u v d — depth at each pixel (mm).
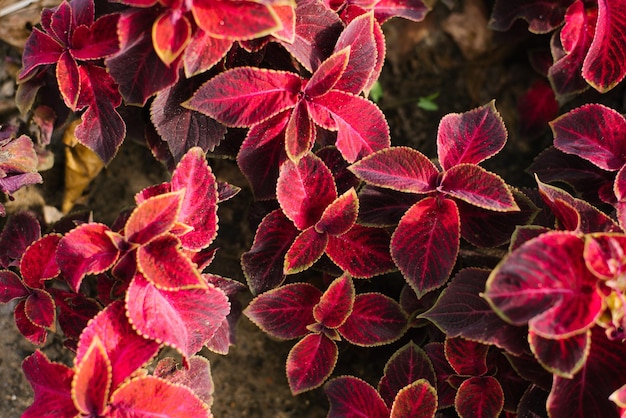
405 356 638
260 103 623
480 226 633
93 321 592
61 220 666
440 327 601
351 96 634
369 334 645
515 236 595
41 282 628
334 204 625
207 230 616
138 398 583
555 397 583
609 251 566
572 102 730
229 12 586
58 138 714
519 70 741
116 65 611
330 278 683
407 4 692
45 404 587
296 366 642
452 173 627
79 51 627
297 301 648
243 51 649
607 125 640
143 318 591
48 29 647
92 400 576
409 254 620
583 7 680
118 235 593
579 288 564
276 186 642
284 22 605
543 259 561
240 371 696
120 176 728
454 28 738
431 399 613
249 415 689
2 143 673
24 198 711
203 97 615
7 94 719
